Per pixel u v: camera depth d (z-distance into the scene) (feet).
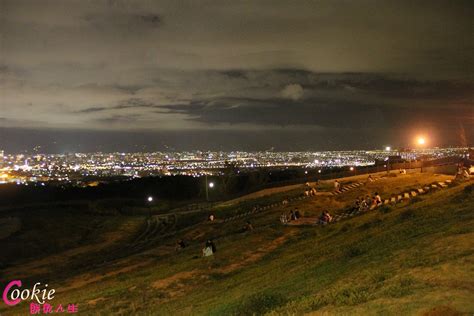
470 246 41.83
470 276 33.17
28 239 156.25
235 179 282.77
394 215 81.97
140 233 168.76
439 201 82.94
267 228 107.34
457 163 171.53
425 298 30.25
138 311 56.54
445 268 36.17
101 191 303.48
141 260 102.42
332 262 57.06
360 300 33.32
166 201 265.54
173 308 53.93
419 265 39.70
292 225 106.52
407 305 29.58
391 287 34.37
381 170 206.28
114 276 85.30
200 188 287.28
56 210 223.92
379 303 31.35
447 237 48.47
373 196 117.60
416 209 80.07
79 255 133.59
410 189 126.52
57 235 166.30
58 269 114.32
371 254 53.72
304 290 44.19
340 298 35.06
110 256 124.88
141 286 68.08
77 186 318.65
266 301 40.52
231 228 126.11
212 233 126.62
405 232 62.13
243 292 53.16
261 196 189.78
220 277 69.10
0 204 242.37
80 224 187.73
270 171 303.48
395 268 41.34
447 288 31.45
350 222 91.40
